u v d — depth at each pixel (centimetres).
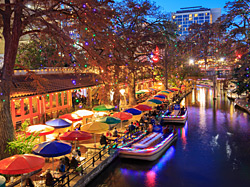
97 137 2266
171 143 2483
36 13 1354
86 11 1457
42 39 1745
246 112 4253
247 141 2569
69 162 1541
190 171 1820
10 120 1488
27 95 1788
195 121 3619
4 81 1428
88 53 1641
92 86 2625
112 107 2562
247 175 1752
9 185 1266
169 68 5341
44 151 1306
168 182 1642
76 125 2491
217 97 6556
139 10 3381
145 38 3581
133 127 2462
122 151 1988
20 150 1462
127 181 1648
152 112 3447
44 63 2544
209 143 2514
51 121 1919
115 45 1783
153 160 1975
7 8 1451
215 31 4047
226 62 6091
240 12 3638
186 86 7919
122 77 2867
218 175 1756
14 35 1409
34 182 1318
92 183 1585
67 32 1596
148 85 6238
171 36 3875
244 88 5116
